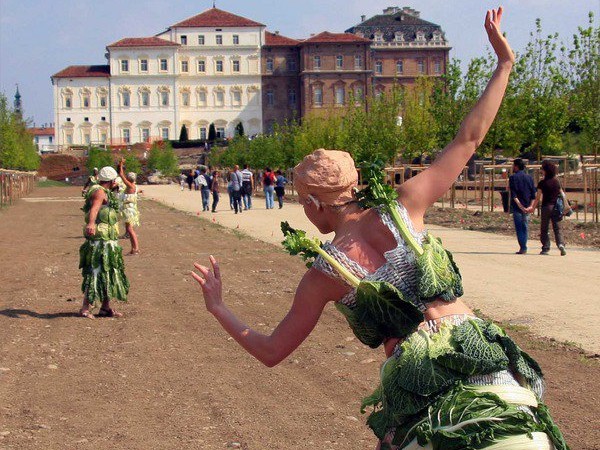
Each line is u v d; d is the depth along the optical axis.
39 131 170.50
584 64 30.56
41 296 13.27
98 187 11.38
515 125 33.69
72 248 22.06
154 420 6.68
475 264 16.45
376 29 138.88
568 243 20.69
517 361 3.11
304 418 6.66
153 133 142.12
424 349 3.07
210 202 51.06
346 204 3.36
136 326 10.70
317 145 59.81
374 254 3.26
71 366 8.54
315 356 8.84
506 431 2.90
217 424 6.55
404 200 3.35
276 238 24.44
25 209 44.22
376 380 7.83
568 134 46.59
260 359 3.41
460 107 35.81
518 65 33.84
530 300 12.00
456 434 2.91
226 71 142.50
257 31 142.25
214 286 3.56
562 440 3.06
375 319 3.18
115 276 11.38
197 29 141.88
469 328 3.11
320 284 3.28
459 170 3.38
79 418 6.75
